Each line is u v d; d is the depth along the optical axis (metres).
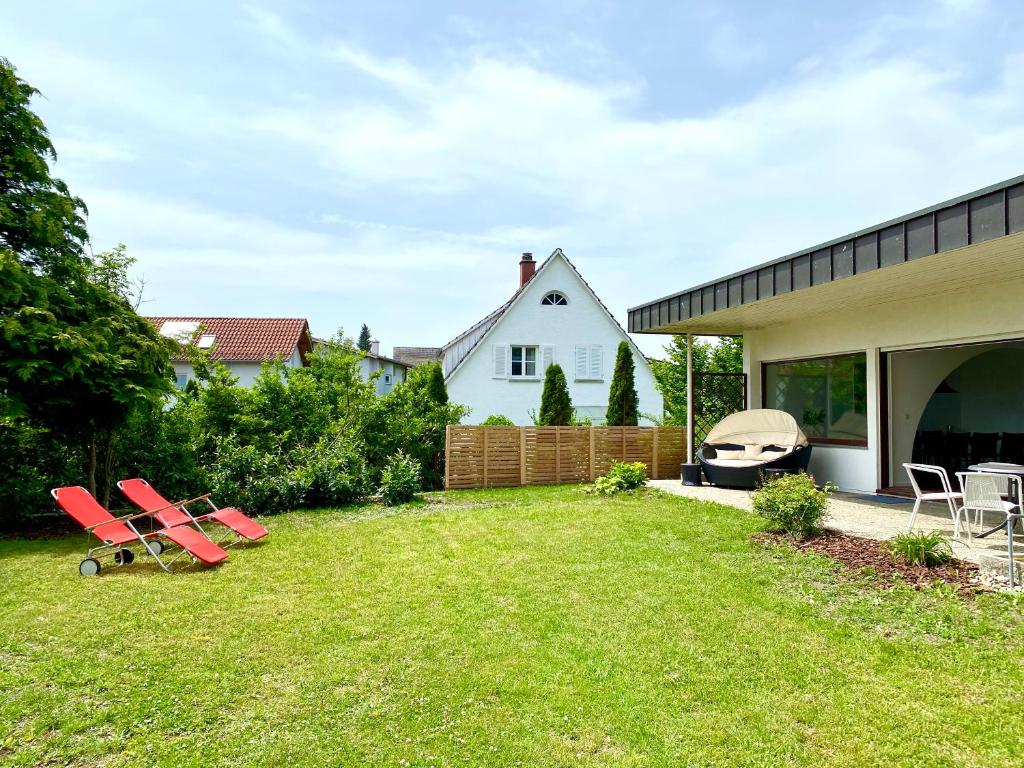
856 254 6.48
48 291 8.03
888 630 4.24
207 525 8.30
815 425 10.80
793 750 2.92
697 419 12.32
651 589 5.13
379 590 5.21
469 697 3.39
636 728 3.10
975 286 7.59
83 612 4.66
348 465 10.14
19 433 8.86
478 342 21.47
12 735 2.99
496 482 12.09
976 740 2.98
